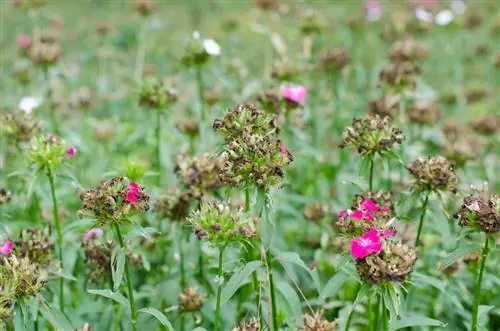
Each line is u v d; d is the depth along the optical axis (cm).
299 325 642
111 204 573
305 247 956
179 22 2220
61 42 1928
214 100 1112
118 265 579
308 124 1160
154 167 1050
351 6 2214
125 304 598
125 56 1656
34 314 571
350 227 611
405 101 1069
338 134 1196
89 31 2073
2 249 635
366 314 798
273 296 647
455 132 1141
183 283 766
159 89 930
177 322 741
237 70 1339
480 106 1423
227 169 598
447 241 675
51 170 684
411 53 1233
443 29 1647
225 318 719
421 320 579
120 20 2169
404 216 688
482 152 1132
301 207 1067
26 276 572
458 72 1491
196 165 754
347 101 1259
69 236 813
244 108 647
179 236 761
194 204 759
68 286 807
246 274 588
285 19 2062
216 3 2334
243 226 586
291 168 1113
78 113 1312
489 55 1513
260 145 594
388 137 670
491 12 1953
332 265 870
